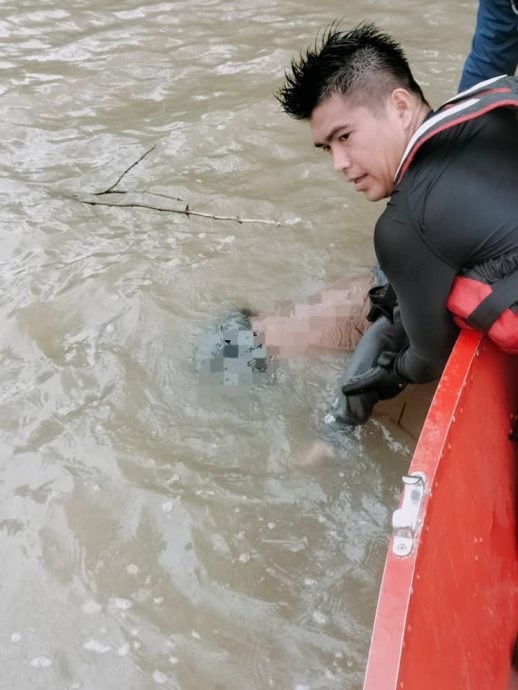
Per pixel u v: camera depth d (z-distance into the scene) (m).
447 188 1.82
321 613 2.11
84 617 2.10
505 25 2.75
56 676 1.99
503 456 2.02
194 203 3.47
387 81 1.96
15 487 2.39
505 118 1.88
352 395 2.46
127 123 3.99
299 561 2.23
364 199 3.45
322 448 2.51
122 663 2.01
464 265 1.87
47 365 2.75
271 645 2.04
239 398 2.66
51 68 4.46
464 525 1.74
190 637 2.06
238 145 3.80
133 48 4.64
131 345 2.83
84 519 2.31
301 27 4.78
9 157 3.76
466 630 1.69
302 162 3.68
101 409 2.62
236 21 4.90
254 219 3.37
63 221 3.37
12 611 2.11
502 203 1.81
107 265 3.13
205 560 2.23
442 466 1.65
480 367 1.90
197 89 4.24
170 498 2.37
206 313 2.93
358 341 2.78
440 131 1.81
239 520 2.32
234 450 2.51
